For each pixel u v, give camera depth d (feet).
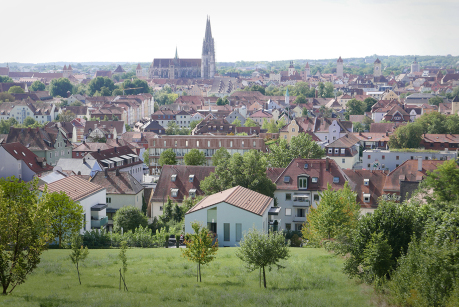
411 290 123.85
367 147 628.28
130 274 162.09
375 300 129.80
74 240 152.05
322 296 136.56
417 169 335.26
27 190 163.43
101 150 481.87
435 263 123.85
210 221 234.79
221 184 298.56
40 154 508.12
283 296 135.85
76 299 129.70
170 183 335.67
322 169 318.65
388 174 335.88
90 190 281.54
